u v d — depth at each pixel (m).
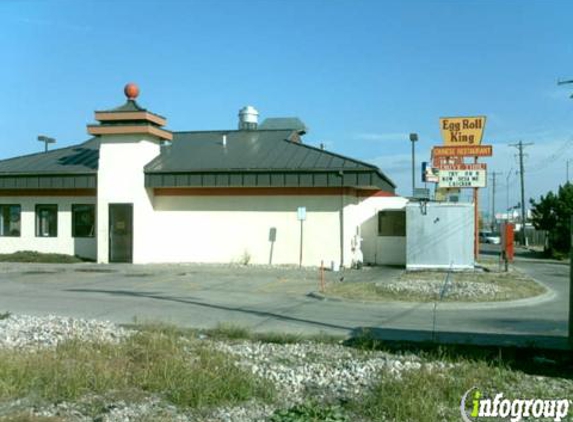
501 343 10.20
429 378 7.24
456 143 27.20
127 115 26.06
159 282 20.30
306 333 11.23
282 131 31.47
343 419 6.00
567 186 64.38
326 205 25.61
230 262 26.44
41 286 19.11
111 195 26.48
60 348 8.36
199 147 29.28
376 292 16.84
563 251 42.78
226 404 6.41
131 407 6.22
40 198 28.72
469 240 24.58
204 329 11.32
